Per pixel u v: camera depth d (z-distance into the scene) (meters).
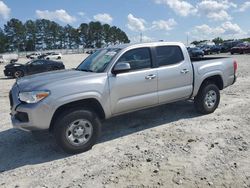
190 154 4.86
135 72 5.70
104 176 4.29
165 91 6.15
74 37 145.25
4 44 122.12
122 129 6.31
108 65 5.48
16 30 126.31
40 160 5.00
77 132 5.07
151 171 4.35
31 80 5.32
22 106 4.89
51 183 4.20
